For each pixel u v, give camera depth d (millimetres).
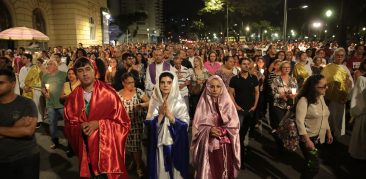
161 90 4223
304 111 4145
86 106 3619
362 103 5598
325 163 5754
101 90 3639
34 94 8445
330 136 4371
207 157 4008
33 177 3344
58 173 5469
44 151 6613
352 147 5859
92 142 3508
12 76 3234
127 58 8922
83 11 33125
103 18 41312
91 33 36812
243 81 5797
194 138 4117
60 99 6062
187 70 7863
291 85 6312
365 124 5629
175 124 4121
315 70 8602
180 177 4141
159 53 7629
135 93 5191
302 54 8195
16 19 22453
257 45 29844
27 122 3182
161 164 4105
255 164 5758
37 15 26500
